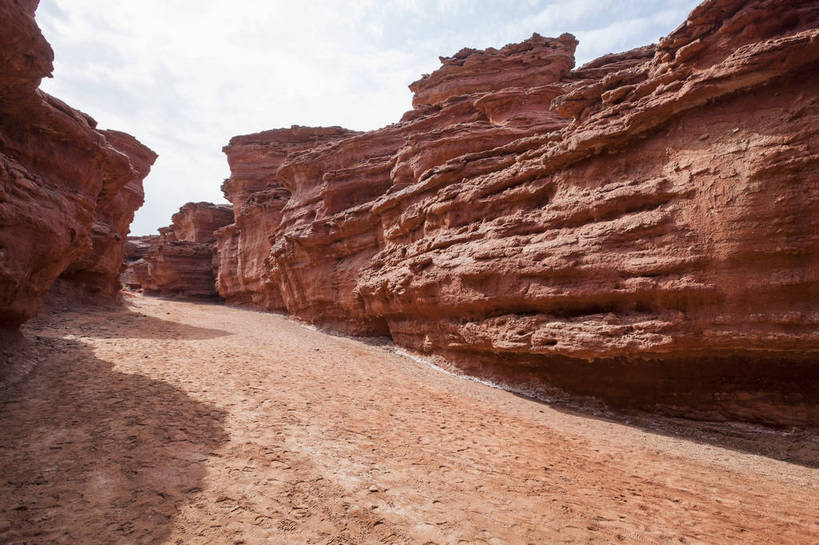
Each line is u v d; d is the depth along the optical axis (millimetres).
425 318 20000
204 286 54469
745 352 10602
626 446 10258
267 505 5902
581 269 12688
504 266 14773
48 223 9820
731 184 10094
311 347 21312
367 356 20453
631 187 12102
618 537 5809
